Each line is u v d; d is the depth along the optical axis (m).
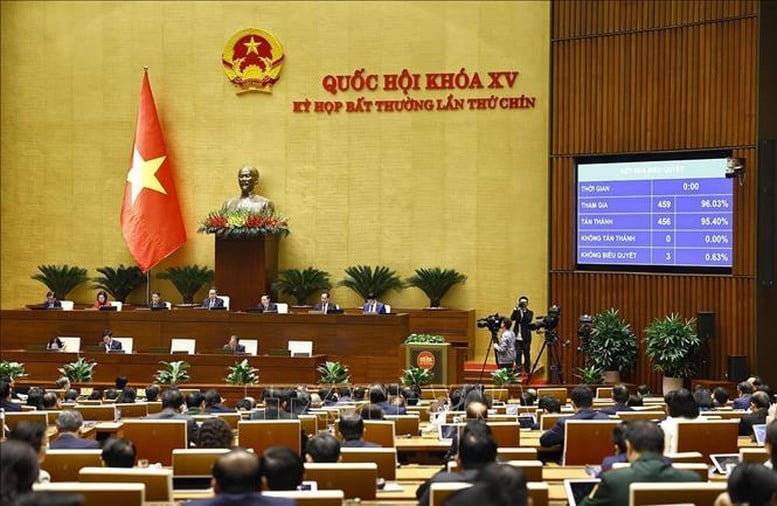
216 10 27.61
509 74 26.08
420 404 16.66
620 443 8.37
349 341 23.39
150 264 26.77
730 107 21.94
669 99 22.86
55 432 12.17
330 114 27.17
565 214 24.45
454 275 25.94
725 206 21.95
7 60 28.14
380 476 8.81
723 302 21.97
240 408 15.00
